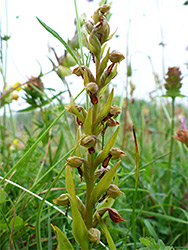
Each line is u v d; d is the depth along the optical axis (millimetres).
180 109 340
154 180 224
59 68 170
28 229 137
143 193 183
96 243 82
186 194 193
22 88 203
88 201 85
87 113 84
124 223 162
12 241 110
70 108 87
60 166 174
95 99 81
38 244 94
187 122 337
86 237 82
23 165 170
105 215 90
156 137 362
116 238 138
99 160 84
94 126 84
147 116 343
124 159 233
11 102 207
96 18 85
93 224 86
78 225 81
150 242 98
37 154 182
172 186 207
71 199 80
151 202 188
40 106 210
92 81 84
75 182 157
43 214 144
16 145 232
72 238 127
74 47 153
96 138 81
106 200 89
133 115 294
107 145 84
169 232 163
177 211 183
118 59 83
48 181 161
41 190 152
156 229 168
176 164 239
